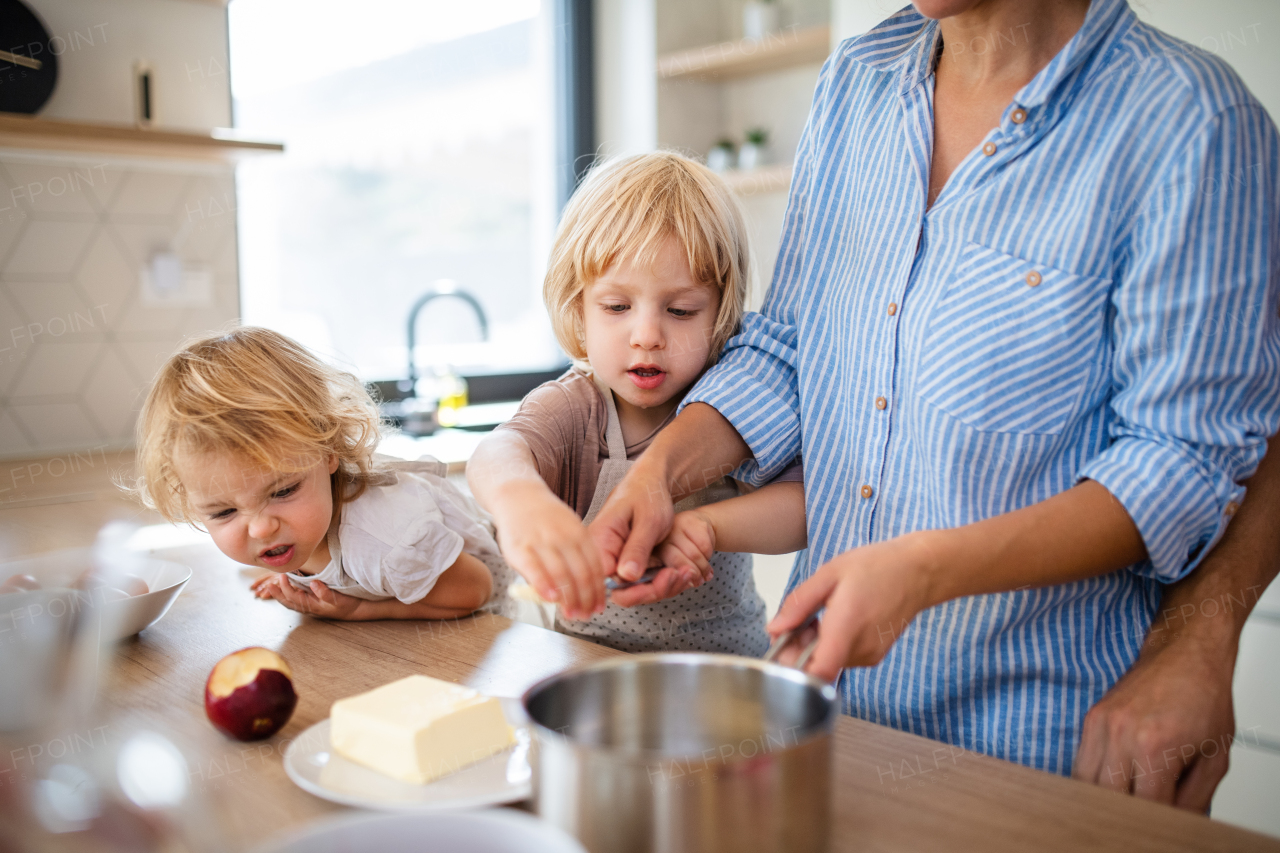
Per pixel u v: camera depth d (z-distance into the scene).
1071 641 0.76
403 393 2.45
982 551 0.60
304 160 3.37
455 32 2.91
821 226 0.92
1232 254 0.66
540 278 3.15
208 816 0.47
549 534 0.65
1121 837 0.50
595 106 2.92
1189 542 0.68
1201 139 0.66
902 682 0.82
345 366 1.22
